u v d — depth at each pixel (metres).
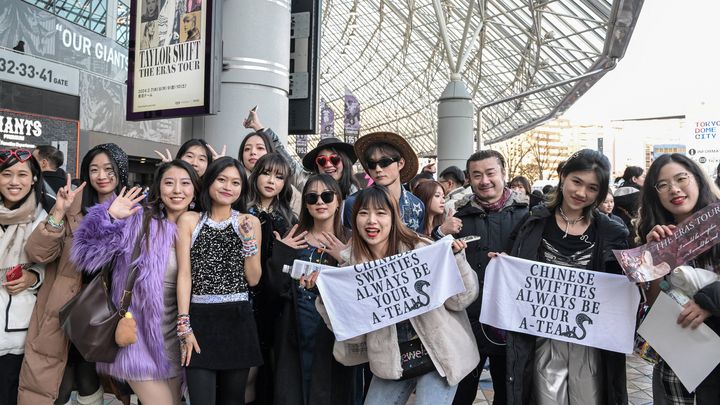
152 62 5.34
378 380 3.01
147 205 3.23
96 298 2.99
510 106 34.69
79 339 2.93
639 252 2.74
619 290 2.90
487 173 3.60
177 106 5.13
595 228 3.05
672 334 2.67
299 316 3.30
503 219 3.62
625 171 6.14
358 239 3.05
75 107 13.69
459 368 2.82
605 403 2.96
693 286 2.62
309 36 6.98
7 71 11.59
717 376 2.64
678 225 2.71
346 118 13.43
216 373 3.08
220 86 5.11
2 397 3.20
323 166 4.57
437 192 4.33
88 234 2.99
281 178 3.80
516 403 2.97
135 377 2.99
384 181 3.84
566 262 3.05
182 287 3.02
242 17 5.36
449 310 3.03
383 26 42.91
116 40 15.53
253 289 3.38
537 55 22.69
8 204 3.23
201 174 4.02
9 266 3.15
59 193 3.09
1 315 3.14
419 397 2.89
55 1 12.98
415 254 2.93
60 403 3.48
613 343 2.86
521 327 3.01
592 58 20.08
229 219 3.18
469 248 3.63
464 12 27.39
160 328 3.03
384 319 2.86
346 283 2.95
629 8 13.48
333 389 3.15
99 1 14.67
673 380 2.77
